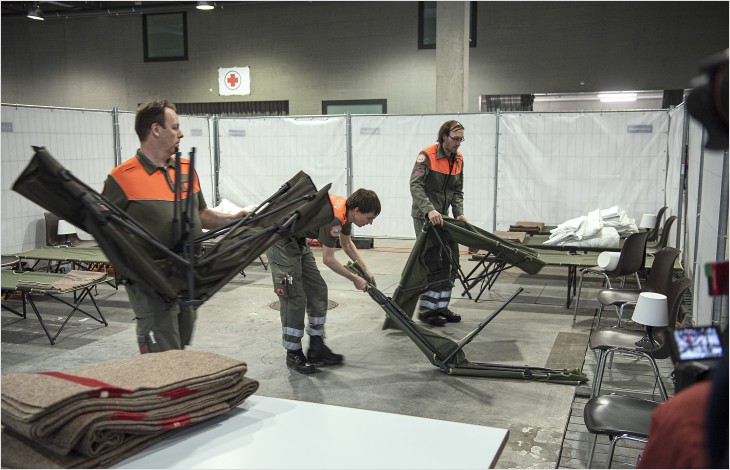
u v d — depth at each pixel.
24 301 5.65
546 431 3.32
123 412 1.34
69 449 1.24
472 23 11.97
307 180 2.18
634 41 11.23
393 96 12.74
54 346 4.86
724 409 0.71
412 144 9.07
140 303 2.41
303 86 13.26
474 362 4.38
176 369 1.53
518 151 8.58
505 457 3.04
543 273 7.52
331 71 13.04
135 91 14.34
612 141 8.19
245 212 2.53
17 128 6.36
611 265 5.07
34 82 14.98
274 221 2.00
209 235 2.04
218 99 13.83
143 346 2.44
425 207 4.90
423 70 12.48
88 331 5.27
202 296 1.85
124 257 1.73
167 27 13.92
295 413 1.57
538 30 11.67
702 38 10.91
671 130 7.64
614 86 11.45
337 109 13.14
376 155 9.24
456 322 5.43
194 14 13.69
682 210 6.45
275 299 6.34
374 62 12.75
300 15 13.04
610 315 5.61
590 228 6.02
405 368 4.32
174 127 2.40
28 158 6.52
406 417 1.54
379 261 8.35
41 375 1.43
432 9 12.27
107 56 14.40
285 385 4.01
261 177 9.76
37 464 1.26
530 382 4.02
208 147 9.80
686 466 0.78
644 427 2.32
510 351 4.65
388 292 6.56
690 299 5.77
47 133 6.73
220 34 13.59
